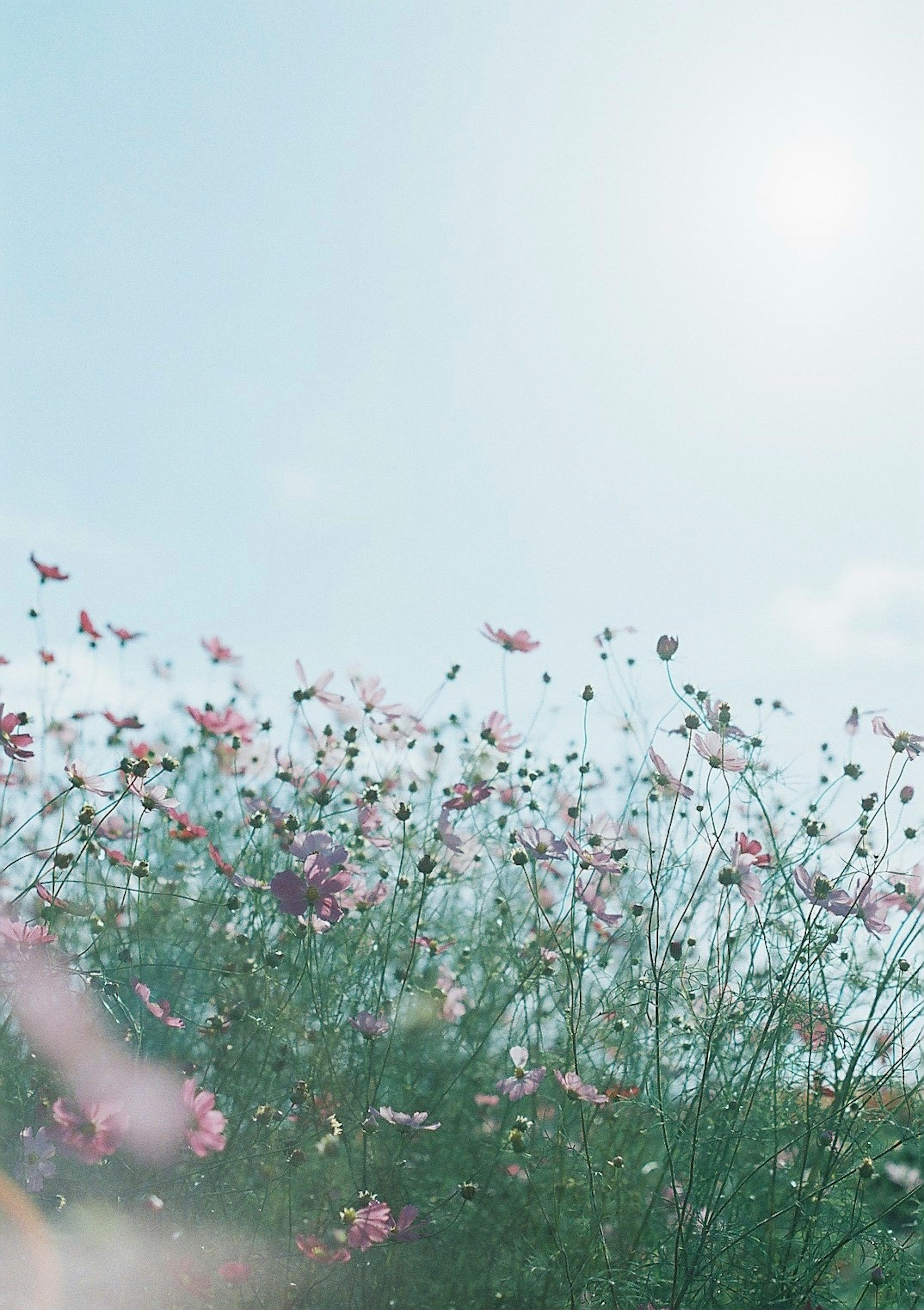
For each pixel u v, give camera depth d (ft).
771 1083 6.85
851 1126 6.56
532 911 7.80
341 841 7.86
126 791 6.80
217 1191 6.50
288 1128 6.71
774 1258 6.58
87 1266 6.20
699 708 6.91
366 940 7.57
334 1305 6.49
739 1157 6.89
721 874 6.72
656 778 7.30
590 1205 6.64
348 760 7.81
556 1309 6.63
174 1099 6.39
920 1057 6.81
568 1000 7.21
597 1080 7.18
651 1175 7.15
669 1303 6.48
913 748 6.68
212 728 7.96
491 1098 7.28
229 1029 6.87
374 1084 7.11
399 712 8.27
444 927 8.03
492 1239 6.82
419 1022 7.38
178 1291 6.22
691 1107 6.73
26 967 6.48
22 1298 6.04
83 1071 6.55
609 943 7.35
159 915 7.46
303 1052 7.09
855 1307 6.56
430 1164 7.06
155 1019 6.94
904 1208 6.83
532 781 7.97
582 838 7.17
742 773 6.81
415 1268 6.70
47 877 6.81
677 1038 7.11
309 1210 6.67
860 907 6.68
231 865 7.42
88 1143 6.18
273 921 7.48
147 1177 6.43
